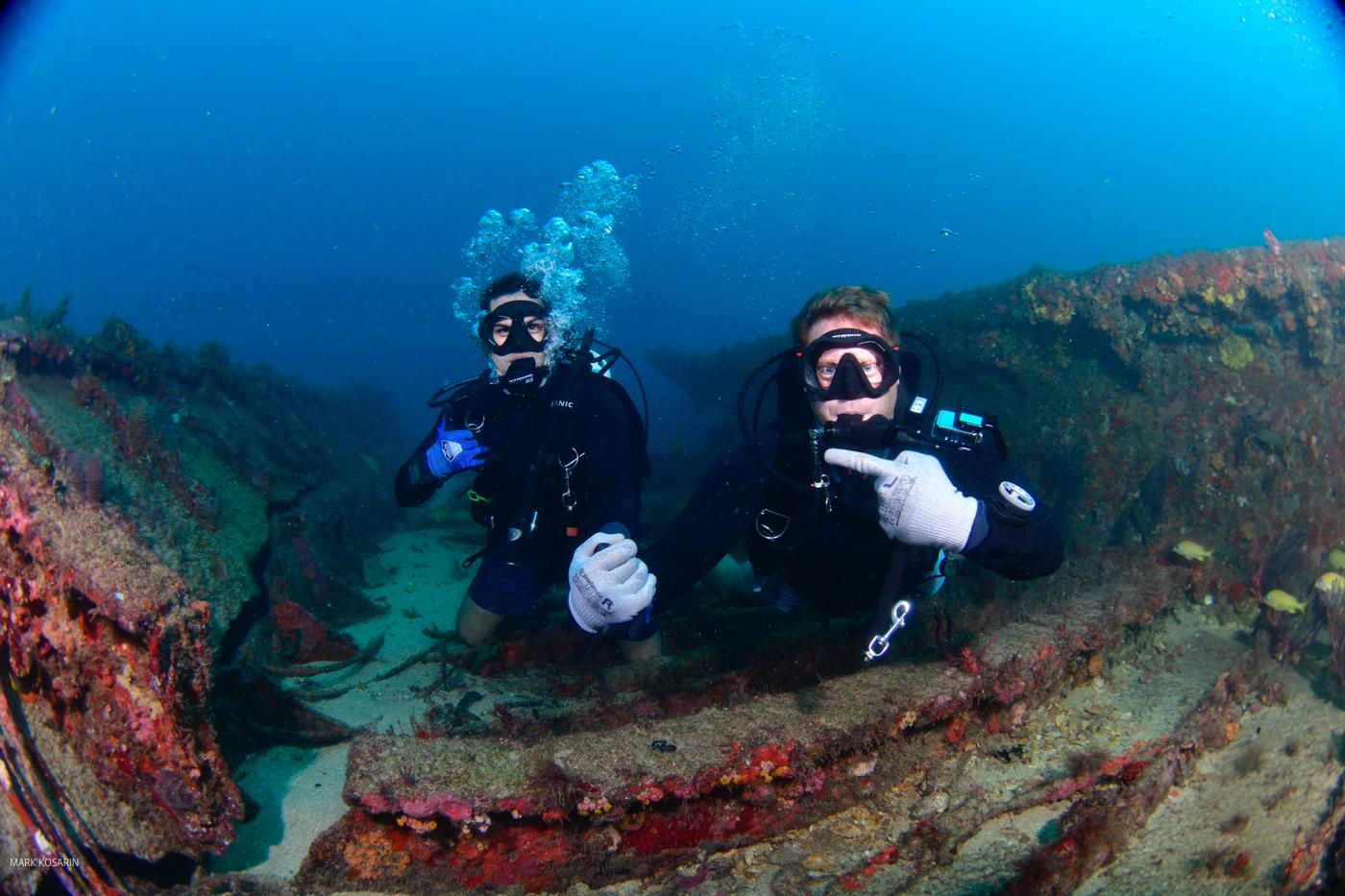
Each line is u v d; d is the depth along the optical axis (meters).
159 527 3.29
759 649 3.33
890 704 2.48
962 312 6.79
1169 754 2.62
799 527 2.66
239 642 3.32
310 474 5.56
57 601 1.89
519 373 3.40
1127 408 5.86
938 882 2.14
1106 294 6.04
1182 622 4.38
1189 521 5.35
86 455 3.26
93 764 1.90
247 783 2.54
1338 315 6.07
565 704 3.22
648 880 2.20
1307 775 2.72
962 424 2.46
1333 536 5.42
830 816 2.44
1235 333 6.05
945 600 3.84
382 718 3.13
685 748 2.24
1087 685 3.39
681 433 10.34
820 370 2.54
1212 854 2.22
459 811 2.02
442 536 6.66
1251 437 5.60
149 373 4.83
